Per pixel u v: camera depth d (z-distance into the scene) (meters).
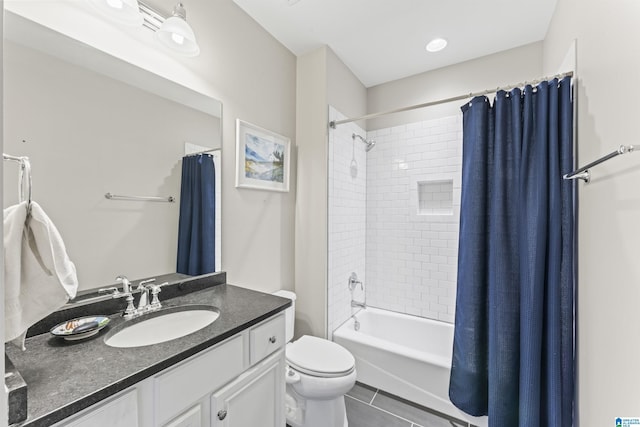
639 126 0.81
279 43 2.10
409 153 2.64
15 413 0.57
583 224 1.26
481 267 1.69
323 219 2.15
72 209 1.05
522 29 1.97
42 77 0.98
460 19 1.88
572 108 1.40
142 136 1.26
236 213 1.74
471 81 2.37
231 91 1.69
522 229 1.48
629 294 0.86
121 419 0.74
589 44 1.21
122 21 1.14
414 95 2.62
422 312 2.58
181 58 1.42
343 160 2.40
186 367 0.89
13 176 0.91
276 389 1.29
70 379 0.72
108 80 1.15
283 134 2.14
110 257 1.16
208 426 0.97
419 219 2.59
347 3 1.73
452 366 1.77
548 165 1.43
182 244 1.44
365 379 2.09
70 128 1.04
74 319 1.02
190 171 1.47
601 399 1.05
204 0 1.52
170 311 1.23
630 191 0.86
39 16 0.97
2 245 0.44
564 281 1.37
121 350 0.87
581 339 1.27
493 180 1.63
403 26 1.94
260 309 1.24
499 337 1.56
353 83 2.59
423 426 1.70
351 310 2.54
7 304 0.70
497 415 1.54
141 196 1.26
